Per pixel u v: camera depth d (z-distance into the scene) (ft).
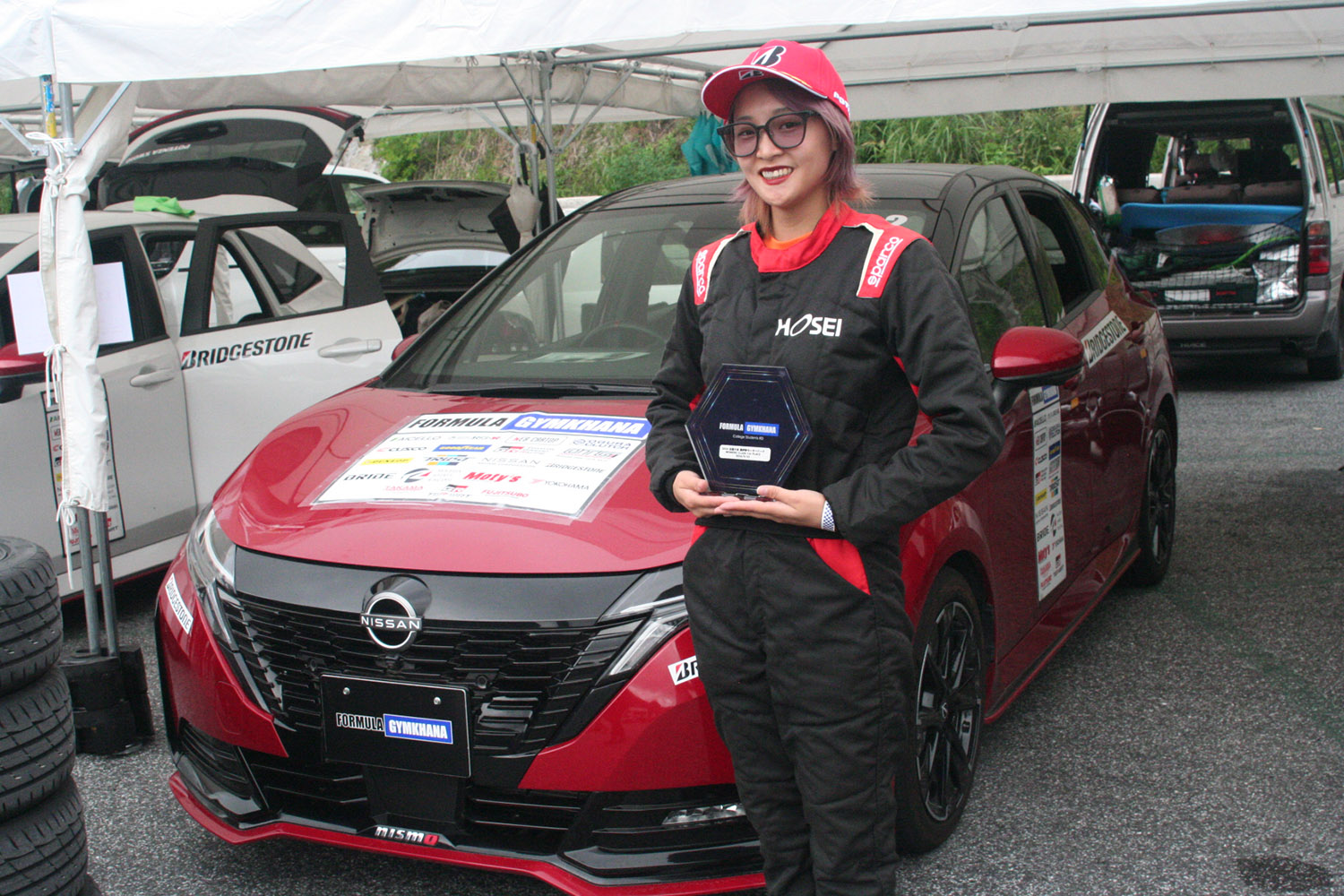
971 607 9.19
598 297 11.44
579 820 7.64
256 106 22.35
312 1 10.27
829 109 6.22
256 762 8.50
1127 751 10.71
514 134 29.45
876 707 6.53
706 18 9.66
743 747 6.86
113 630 11.37
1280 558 16.08
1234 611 14.20
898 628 6.60
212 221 15.96
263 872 9.14
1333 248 27.81
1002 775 10.32
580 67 25.70
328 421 10.26
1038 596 10.79
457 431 9.49
